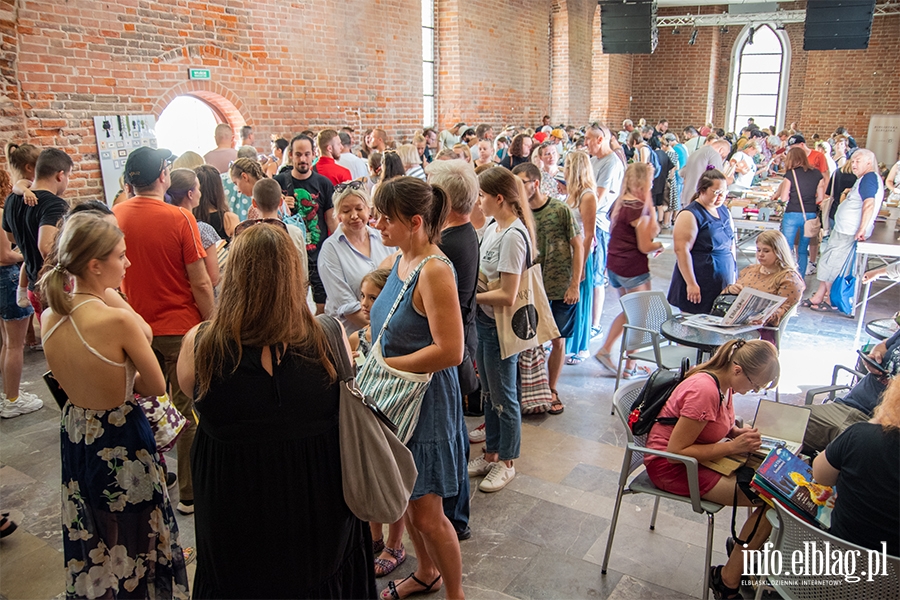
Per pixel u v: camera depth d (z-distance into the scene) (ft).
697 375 8.38
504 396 10.54
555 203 13.15
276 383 5.01
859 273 19.81
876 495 6.14
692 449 8.11
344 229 10.88
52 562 9.07
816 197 22.02
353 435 5.44
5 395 13.44
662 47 62.44
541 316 10.71
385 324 6.82
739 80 63.21
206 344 4.98
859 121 57.62
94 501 7.01
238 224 12.66
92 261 6.62
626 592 8.40
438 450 7.03
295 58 27.20
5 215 12.66
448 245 7.92
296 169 15.52
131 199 9.79
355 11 29.91
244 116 25.31
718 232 14.08
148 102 21.74
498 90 42.55
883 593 6.01
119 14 20.58
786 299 12.08
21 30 18.16
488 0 40.19
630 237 15.07
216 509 5.22
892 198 24.77
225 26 24.09
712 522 7.97
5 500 10.50
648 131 41.81
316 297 16.01
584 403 14.15
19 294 12.78
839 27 39.32
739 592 8.39
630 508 10.30
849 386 10.74
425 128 32.45
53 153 12.47
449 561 7.28
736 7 53.98
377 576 8.76
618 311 20.61
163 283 9.72
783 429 8.69
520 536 9.57
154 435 7.89
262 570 5.36
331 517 5.47
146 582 7.41
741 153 30.14
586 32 52.11
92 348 6.60
